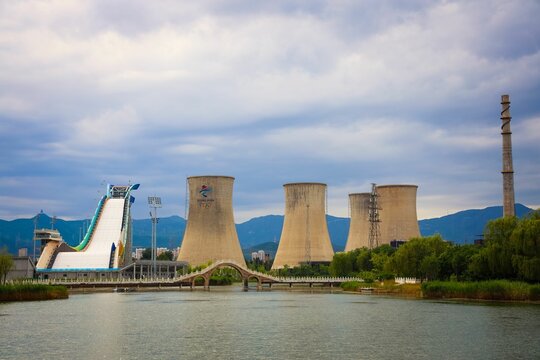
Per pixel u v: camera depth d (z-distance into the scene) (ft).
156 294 531.91
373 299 435.12
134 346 220.23
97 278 627.05
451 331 247.91
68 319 300.40
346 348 214.28
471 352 203.31
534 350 205.26
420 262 486.79
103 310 350.64
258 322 290.76
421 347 214.07
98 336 243.40
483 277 393.29
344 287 598.34
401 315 309.63
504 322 268.41
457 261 432.66
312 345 221.25
